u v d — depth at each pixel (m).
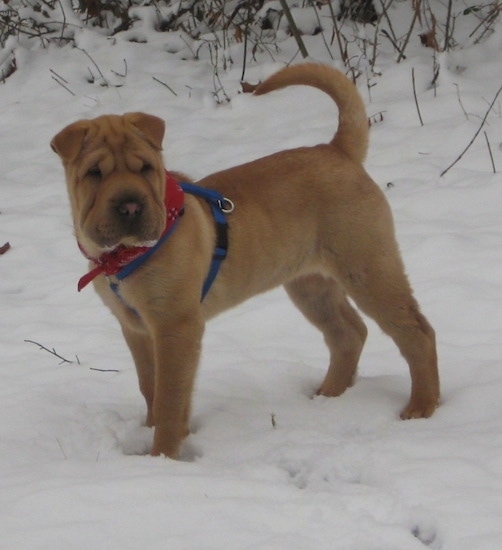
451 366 6.82
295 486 5.34
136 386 7.04
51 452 6.02
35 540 4.59
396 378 6.84
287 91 13.08
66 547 4.53
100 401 6.82
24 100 14.45
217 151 11.79
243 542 4.54
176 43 14.94
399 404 6.48
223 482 5.14
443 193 9.70
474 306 7.63
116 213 5.29
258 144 11.77
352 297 6.53
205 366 7.24
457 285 7.95
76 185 5.61
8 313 8.67
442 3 14.42
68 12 15.51
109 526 4.70
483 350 6.96
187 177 6.39
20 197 11.49
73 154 5.48
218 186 6.30
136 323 6.05
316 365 7.25
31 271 9.57
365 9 14.56
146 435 6.30
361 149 6.73
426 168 10.43
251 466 5.55
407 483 5.09
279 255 6.39
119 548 4.51
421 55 13.45
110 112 13.59
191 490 5.05
